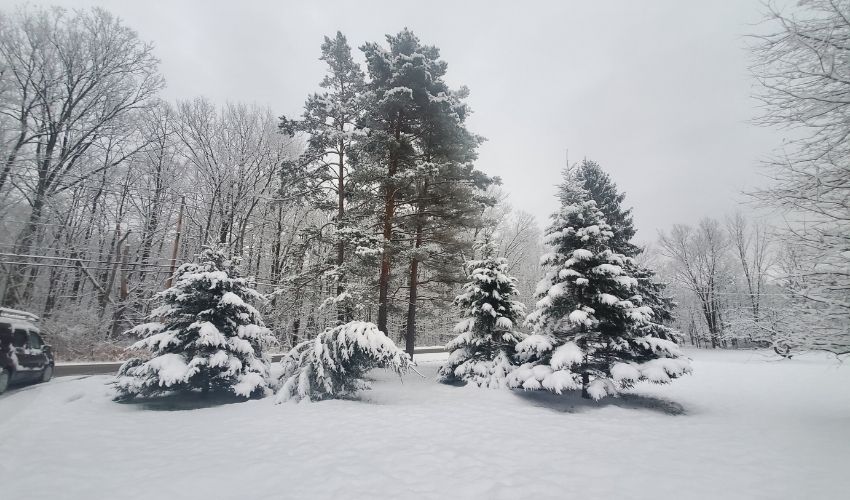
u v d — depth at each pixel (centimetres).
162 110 2844
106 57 2350
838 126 709
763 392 1419
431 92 1655
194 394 1102
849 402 1174
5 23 2094
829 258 773
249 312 1167
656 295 2120
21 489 463
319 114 1716
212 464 561
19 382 1125
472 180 1845
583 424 864
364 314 2534
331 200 1789
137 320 2547
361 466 557
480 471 544
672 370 1030
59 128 2225
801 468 575
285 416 862
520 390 1227
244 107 3078
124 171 2553
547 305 1148
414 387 1318
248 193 2928
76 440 657
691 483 515
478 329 1379
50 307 2173
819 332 775
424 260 1688
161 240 2822
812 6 690
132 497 451
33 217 2091
